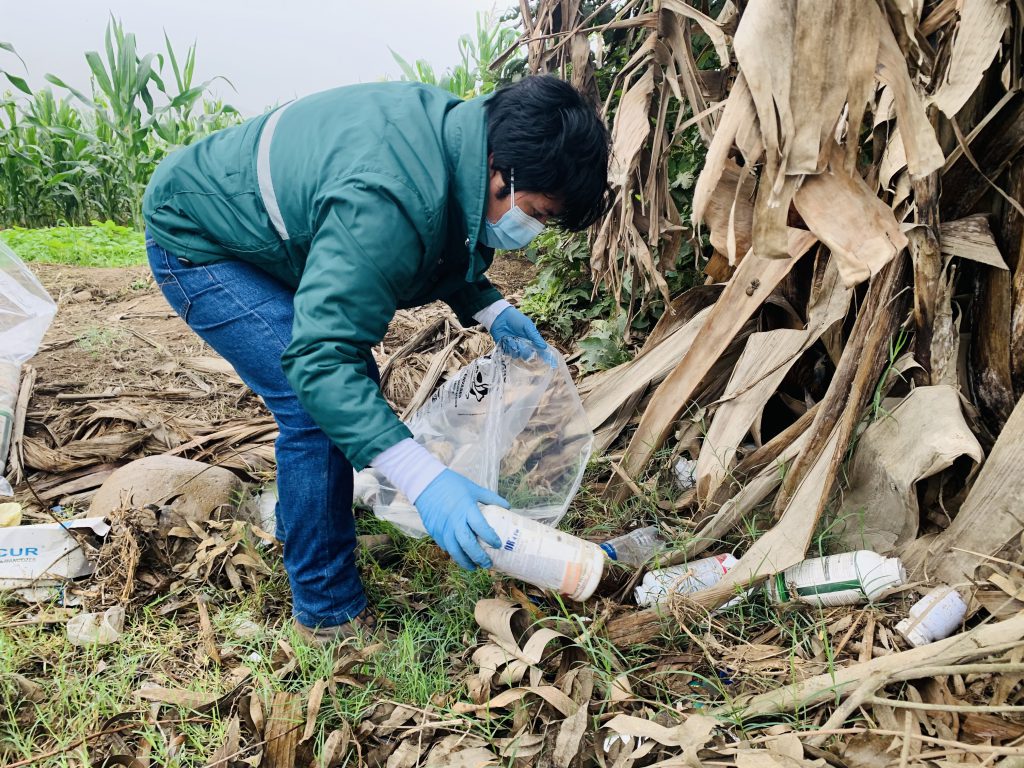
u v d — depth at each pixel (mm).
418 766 1359
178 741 1403
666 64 2223
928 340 1764
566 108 1388
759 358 2098
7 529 1806
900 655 1324
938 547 1624
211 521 1988
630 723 1269
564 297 3283
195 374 3146
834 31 1170
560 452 1990
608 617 1629
